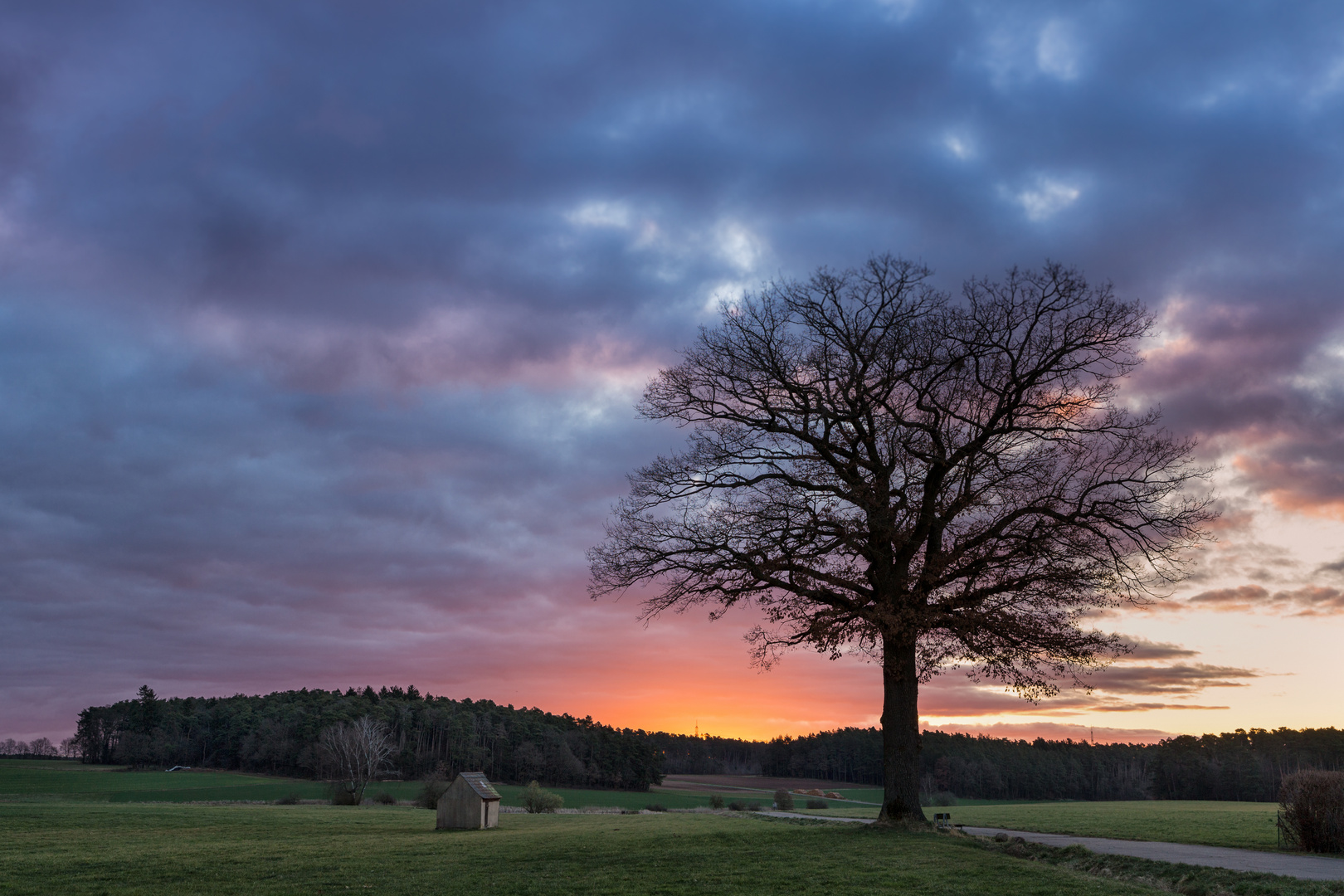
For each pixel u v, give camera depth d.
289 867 23.64
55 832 38.34
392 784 130.62
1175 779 149.75
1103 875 19.77
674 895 16.61
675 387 27.70
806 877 18.27
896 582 25.36
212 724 193.12
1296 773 25.75
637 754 157.25
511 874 20.59
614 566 26.84
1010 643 24.83
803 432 26.92
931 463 26.09
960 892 16.20
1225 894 16.38
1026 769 156.75
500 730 172.38
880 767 186.25
